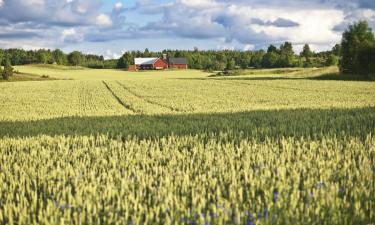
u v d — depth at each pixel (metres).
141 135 10.62
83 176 6.18
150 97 35.50
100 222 4.65
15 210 4.75
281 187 5.24
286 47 191.75
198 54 193.25
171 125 12.59
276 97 32.47
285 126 10.91
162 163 7.21
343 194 5.41
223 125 11.70
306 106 21.78
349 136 9.04
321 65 145.38
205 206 4.94
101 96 39.00
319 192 5.20
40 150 8.28
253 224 4.38
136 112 22.05
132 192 5.39
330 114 15.42
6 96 40.44
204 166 6.54
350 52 71.75
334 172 6.14
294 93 36.88
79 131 11.94
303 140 8.69
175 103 28.41
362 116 13.28
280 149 7.98
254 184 5.52
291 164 6.57
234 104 26.17
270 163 6.65
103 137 9.77
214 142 8.59
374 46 67.00
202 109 22.45
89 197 5.08
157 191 5.34
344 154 7.32
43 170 6.52
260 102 27.83
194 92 40.94
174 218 4.54
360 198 5.11
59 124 14.51
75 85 61.62
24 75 93.81
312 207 4.73
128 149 8.27
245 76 84.31
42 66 158.25
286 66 150.62
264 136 9.75
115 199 5.23
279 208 4.71
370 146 7.91
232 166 6.29
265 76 81.56
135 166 6.78
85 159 7.50
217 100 30.45
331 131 9.68
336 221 4.50
